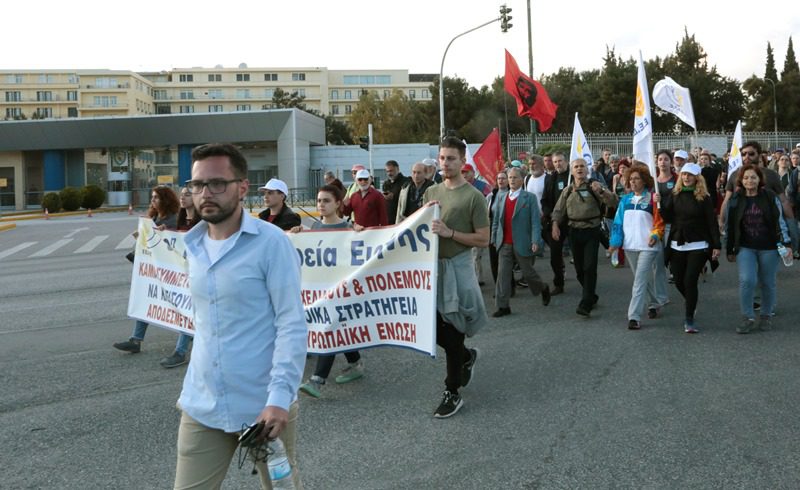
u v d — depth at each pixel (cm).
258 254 276
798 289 977
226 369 272
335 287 566
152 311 717
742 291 744
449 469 427
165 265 698
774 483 394
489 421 507
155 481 425
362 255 566
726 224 760
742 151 957
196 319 283
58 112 12338
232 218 283
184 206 686
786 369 611
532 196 888
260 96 13250
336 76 13850
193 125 4628
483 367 649
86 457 463
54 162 4916
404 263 535
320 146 4884
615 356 671
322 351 576
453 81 6312
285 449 300
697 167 758
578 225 861
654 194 782
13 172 4988
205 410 274
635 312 779
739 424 485
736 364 631
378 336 555
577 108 5988
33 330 868
